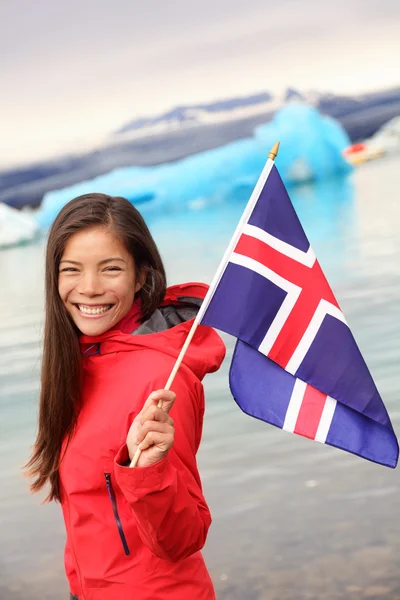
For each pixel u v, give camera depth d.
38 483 1.59
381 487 3.65
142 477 1.26
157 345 1.50
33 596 3.14
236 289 1.54
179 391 1.44
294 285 1.56
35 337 7.05
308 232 9.16
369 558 3.12
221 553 3.29
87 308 1.51
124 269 1.52
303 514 3.50
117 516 1.43
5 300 8.60
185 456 1.42
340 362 1.55
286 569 3.11
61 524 3.73
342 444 1.54
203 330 1.59
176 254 9.08
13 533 3.67
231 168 11.84
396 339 5.50
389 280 6.96
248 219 1.57
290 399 1.55
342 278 7.26
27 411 5.28
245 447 4.25
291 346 1.55
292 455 4.10
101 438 1.45
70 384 1.50
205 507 1.43
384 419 1.54
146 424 1.27
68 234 1.50
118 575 1.44
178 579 1.45
